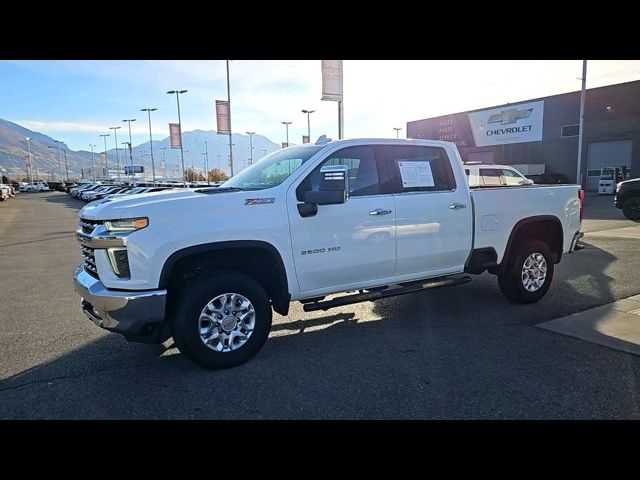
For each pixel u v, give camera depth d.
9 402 3.64
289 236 4.38
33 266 10.23
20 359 4.54
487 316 5.67
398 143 5.18
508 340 4.82
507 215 5.85
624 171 32.62
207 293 4.04
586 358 4.30
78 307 6.55
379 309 6.09
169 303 4.26
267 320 4.37
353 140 4.91
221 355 4.15
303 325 5.48
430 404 3.49
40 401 3.65
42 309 6.46
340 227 4.64
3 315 6.14
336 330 5.27
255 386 3.85
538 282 6.15
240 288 4.20
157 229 3.85
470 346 4.67
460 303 6.29
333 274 4.67
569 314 5.66
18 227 20.62
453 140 44.50
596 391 3.66
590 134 34.47
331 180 4.17
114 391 3.80
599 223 15.25
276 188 4.41
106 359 4.52
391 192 5.01
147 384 3.92
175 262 3.93
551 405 3.45
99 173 162.50
